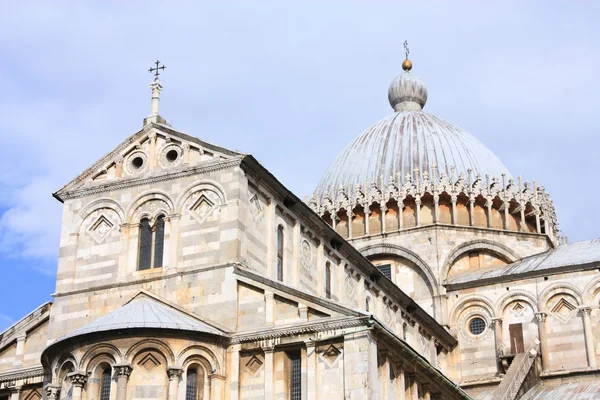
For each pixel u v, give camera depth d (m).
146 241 55.69
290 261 57.81
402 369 51.66
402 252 79.25
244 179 54.59
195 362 49.44
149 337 48.78
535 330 73.56
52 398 49.91
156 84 59.38
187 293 52.94
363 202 81.75
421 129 87.88
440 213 80.06
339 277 63.66
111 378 48.56
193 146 56.28
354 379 46.97
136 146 58.22
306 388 48.00
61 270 57.00
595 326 72.06
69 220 58.09
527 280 74.94
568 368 71.56
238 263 52.44
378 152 86.62
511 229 80.88
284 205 58.09
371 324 47.56
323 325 48.62
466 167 85.31
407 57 98.88
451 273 78.75
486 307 75.75
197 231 54.12
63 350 50.28
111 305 54.88
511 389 66.81
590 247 78.69
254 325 50.72
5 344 58.09
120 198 57.16
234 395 49.44
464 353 75.25
